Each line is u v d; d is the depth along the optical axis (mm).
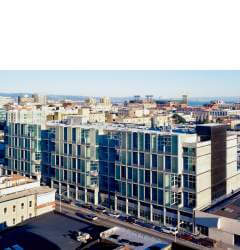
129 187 88562
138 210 87125
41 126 112500
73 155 101750
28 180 83625
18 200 73250
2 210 70625
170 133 82250
